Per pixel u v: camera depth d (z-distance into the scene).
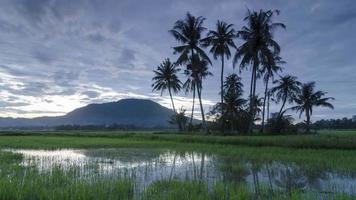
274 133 49.59
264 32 42.03
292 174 14.30
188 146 29.83
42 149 27.36
